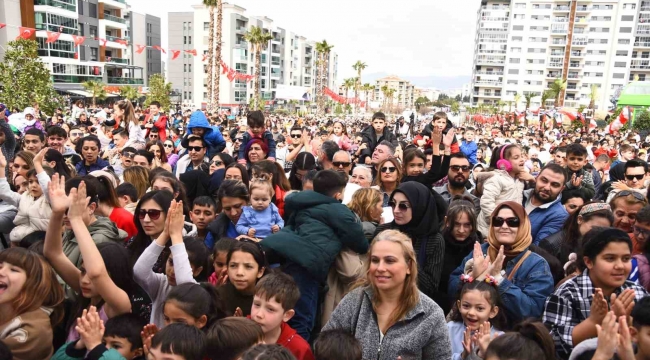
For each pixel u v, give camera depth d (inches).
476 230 191.9
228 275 149.0
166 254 162.9
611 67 3624.5
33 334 124.2
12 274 122.8
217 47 1430.9
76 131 403.2
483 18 4089.6
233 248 148.1
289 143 442.9
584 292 132.6
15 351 120.4
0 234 211.3
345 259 156.2
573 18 3686.0
